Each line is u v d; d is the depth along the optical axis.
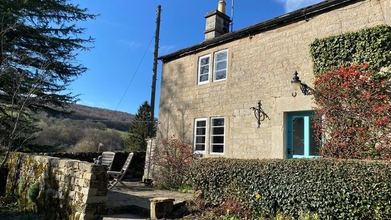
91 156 12.22
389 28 6.26
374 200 3.90
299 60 7.77
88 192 5.70
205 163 6.30
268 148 8.09
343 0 7.02
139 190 8.77
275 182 4.99
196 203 6.01
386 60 6.19
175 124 11.16
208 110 10.02
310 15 7.73
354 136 6.11
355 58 6.63
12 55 10.71
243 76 9.14
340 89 6.46
